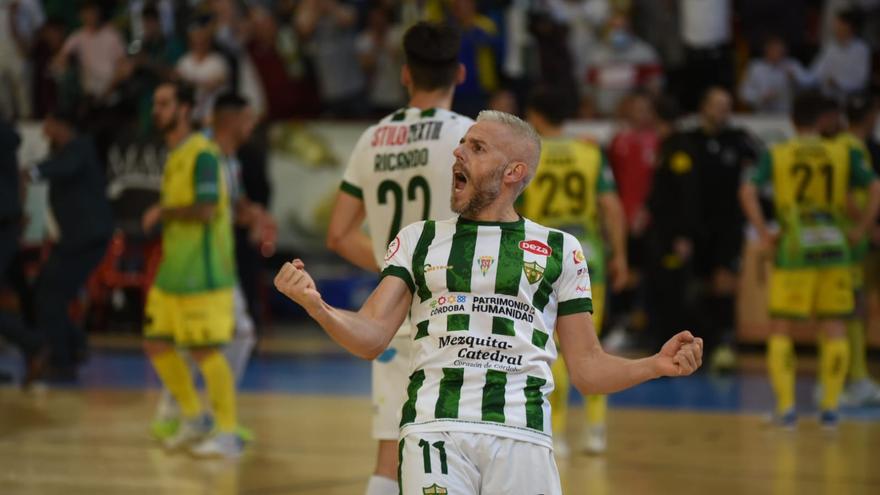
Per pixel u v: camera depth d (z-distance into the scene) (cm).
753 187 1988
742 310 2841
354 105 3259
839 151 1958
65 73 3288
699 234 2527
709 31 3055
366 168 1082
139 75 2972
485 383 736
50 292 2334
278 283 707
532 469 732
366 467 1559
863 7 3253
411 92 1088
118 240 2969
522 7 3183
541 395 749
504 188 780
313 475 1502
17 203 2188
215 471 1530
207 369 1633
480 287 755
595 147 1748
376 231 1080
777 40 2984
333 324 717
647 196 2581
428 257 770
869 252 2391
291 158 3153
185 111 1647
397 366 1059
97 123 2956
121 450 1678
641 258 2784
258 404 2127
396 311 767
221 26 3256
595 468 1574
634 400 2230
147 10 3212
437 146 1045
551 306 771
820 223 1945
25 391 2270
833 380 1936
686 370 728
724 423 1966
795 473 1537
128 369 2581
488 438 727
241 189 2597
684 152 2516
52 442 1736
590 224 1725
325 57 3238
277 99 3203
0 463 1569
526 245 770
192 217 1587
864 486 1451
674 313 2584
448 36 1068
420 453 730
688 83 3083
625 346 2798
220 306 1622
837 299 1939
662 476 1517
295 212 3158
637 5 3158
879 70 3183
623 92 3064
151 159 2898
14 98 3406
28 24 3469
